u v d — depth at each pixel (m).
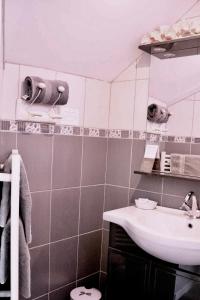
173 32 1.81
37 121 1.83
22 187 1.26
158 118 2.03
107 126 2.31
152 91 2.05
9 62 1.71
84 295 2.00
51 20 1.57
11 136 1.74
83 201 2.20
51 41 1.71
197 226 1.72
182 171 1.91
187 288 1.55
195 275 1.52
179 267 1.57
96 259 2.34
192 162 1.88
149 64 2.08
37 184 1.89
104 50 1.95
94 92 2.19
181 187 1.97
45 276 2.00
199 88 1.86
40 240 1.95
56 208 2.02
